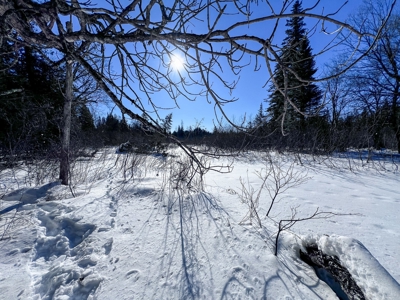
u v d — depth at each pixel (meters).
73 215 2.81
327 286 1.50
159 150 9.25
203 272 1.68
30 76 7.43
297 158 8.19
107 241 2.21
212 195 3.61
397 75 11.02
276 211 2.90
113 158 8.26
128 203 3.32
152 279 1.63
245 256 1.84
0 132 6.87
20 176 5.54
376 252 1.89
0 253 2.04
